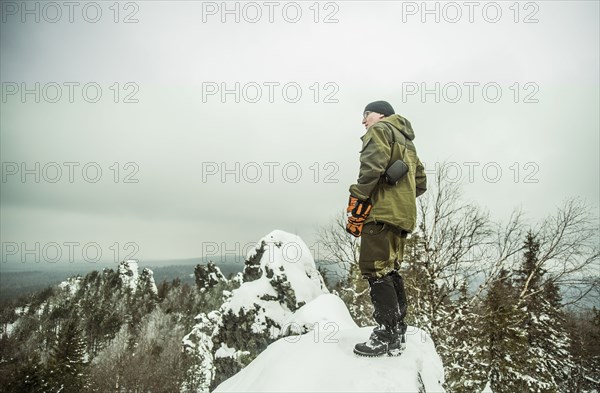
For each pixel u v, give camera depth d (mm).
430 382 2256
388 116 2617
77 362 34531
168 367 37500
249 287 16969
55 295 85062
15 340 56656
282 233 18375
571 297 13078
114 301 80562
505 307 15375
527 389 16344
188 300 84812
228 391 2314
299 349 2314
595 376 26125
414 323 12859
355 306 14992
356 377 1895
